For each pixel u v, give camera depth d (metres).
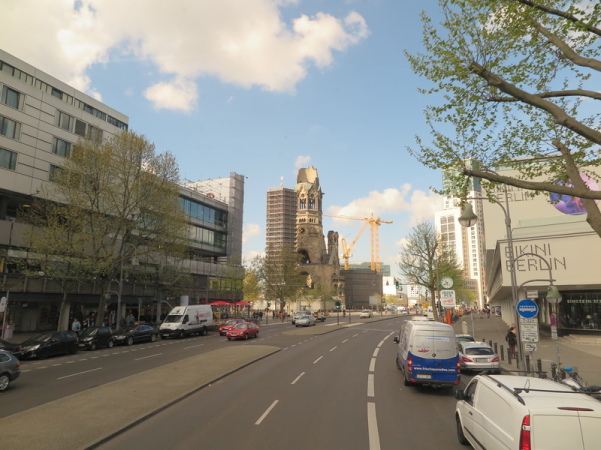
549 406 5.98
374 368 19.62
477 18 11.07
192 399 12.68
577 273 29.30
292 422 10.25
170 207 37.16
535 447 5.73
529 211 43.34
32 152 38.53
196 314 39.12
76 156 32.09
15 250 33.62
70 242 29.64
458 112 11.72
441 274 51.78
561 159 11.91
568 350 27.81
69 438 8.58
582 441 5.72
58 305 39.22
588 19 9.37
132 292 46.44
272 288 90.69
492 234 44.47
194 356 22.58
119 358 23.27
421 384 15.72
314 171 183.62
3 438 8.55
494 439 6.76
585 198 9.40
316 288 146.38
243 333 34.78
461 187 12.09
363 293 196.25
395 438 9.20
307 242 170.88
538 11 10.27
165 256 40.78
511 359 22.22
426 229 54.31
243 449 8.27
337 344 31.39
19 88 37.78
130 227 34.28
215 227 68.44
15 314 35.47
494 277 58.47
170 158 37.12
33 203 34.88
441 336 14.72
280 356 23.67
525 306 17.56
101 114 50.53
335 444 8.68
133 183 33.72
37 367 20.05
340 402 12.58
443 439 9.21
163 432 9.34
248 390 14.09
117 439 8.82
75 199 31.02
